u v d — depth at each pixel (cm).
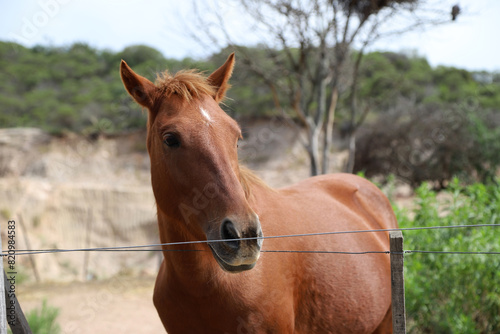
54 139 2502
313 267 230
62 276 1137
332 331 242
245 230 169
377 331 284
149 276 983
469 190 478
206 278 197
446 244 401
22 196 1455
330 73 802
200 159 181
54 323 559
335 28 693
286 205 245
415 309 387
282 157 2050
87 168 2281
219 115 197
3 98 3036
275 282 208
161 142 194
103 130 2534
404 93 2228
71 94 3189
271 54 749
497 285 371
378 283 262
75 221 1469
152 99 208
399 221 438
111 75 3450
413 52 1959
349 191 314
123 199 1507
